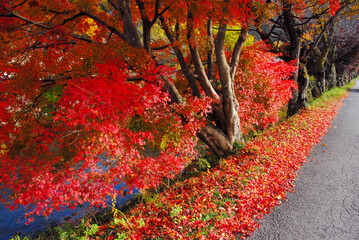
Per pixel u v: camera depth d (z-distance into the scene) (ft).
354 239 11.75
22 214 23.41
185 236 13.71
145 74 21.21
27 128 19.22
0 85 17.37
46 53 20.72
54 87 21.79
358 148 24.25
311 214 14.24
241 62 33.35
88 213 22.35
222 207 16.10
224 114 27.17
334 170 19.79
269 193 17.13
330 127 33.83
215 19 20.48
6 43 18.99
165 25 25.08
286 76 38.70
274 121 36.17
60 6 22.65
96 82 18.17
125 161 18.75
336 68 94.17
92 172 17.62
